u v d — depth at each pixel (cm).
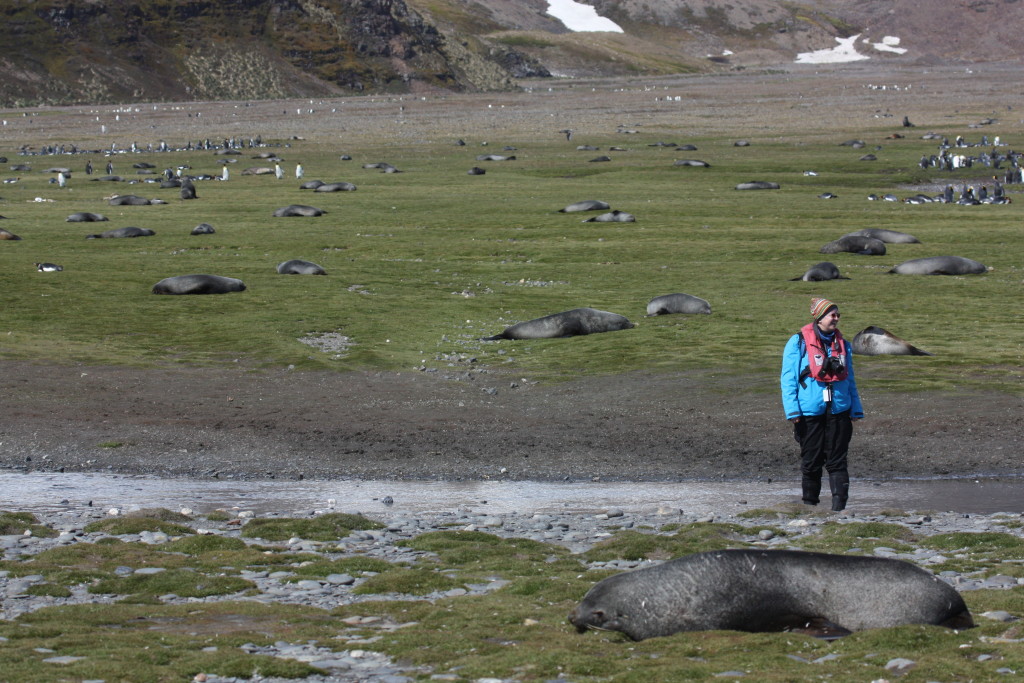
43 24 19662
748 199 6525
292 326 2908
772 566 888
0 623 939
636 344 2655
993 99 16188
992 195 6600
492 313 3133
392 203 6500
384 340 2778
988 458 1719
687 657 813
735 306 3133
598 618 898
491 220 5638
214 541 1254
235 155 10475
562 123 14088
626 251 4419
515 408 2133
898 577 877
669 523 1363
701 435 1912
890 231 4522
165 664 826
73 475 1705
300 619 959
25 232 5059
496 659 821
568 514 1448
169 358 2586
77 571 1120
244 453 1833
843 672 757
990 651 794
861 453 1775
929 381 2209
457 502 1532
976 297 3178
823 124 13088
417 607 988
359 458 1803
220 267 3950
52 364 2491
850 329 2767
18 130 13650
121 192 7456
